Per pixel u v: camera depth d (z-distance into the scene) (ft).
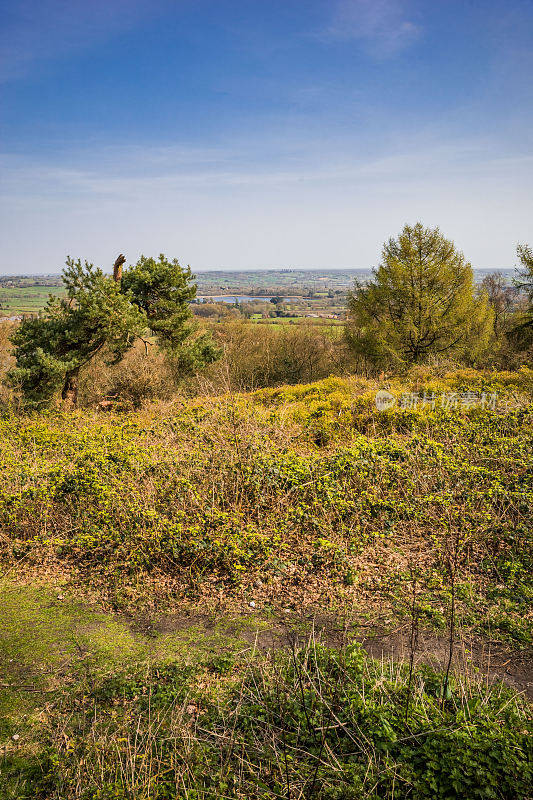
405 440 28.12
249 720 10.73
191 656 13.55
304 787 8.89
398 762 9.25
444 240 64.08
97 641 14.43
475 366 61.36
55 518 21.59
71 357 48.62
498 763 8.89
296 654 12.32
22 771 9.92
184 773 9.48
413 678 11.80
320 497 21.07
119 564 18.45
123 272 57.36
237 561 17.42
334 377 49.98
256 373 73.10
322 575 17.44
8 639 14.62
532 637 13.56
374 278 68.64
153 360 58.03
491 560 17.39
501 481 21.59
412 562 17.80
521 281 67.72
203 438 27.14
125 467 24.32
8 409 45.88
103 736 10.61
